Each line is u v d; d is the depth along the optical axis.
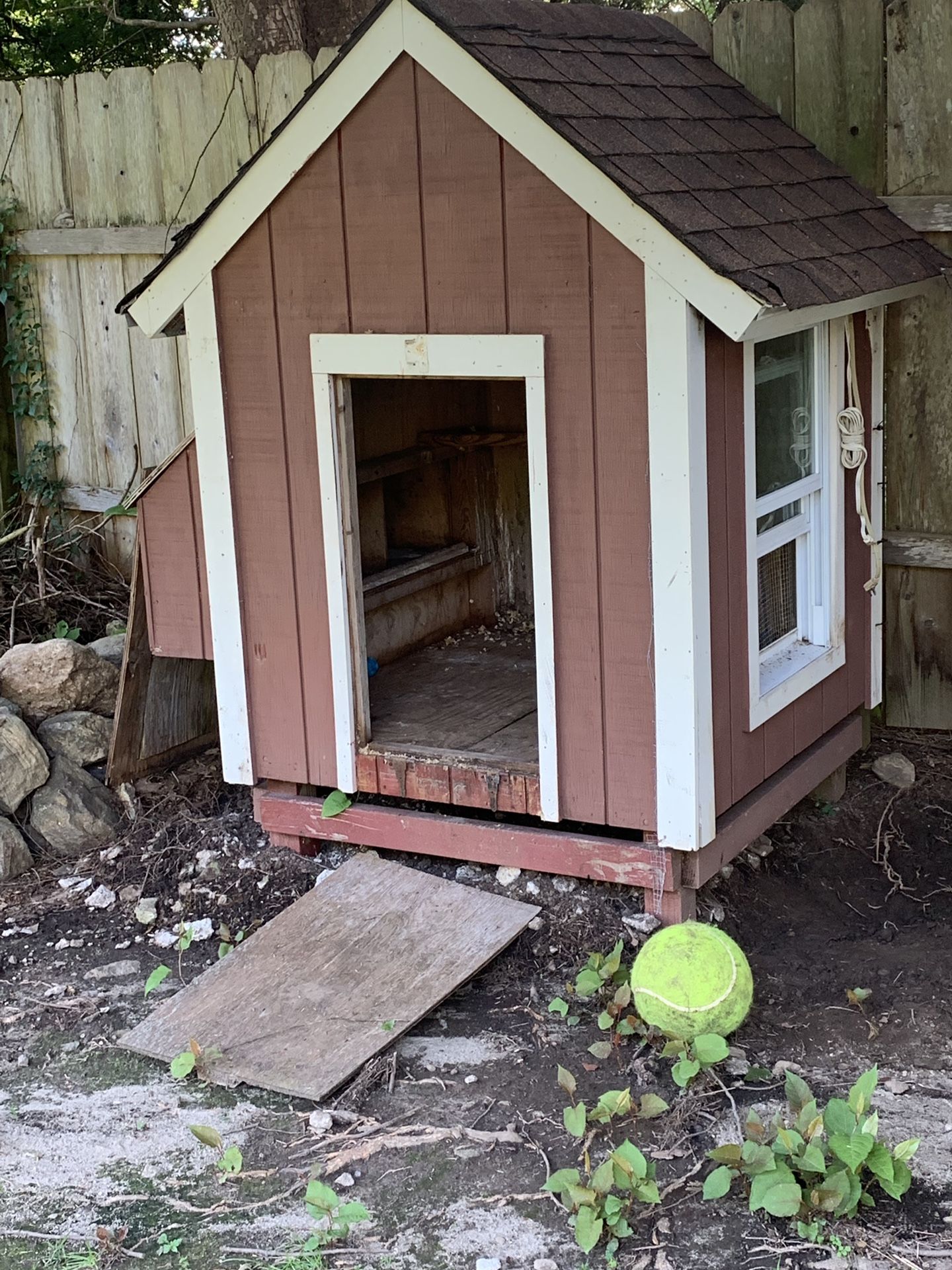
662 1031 3.23
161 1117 3.20
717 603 3.51
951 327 4.41
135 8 7.70
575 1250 2.76
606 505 3.45
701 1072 3.20
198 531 4.11
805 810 4.37
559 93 3.41
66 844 4.35
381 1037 3.33
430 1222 2.85
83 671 4.60
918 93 4.30
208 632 4.18
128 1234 2.86
